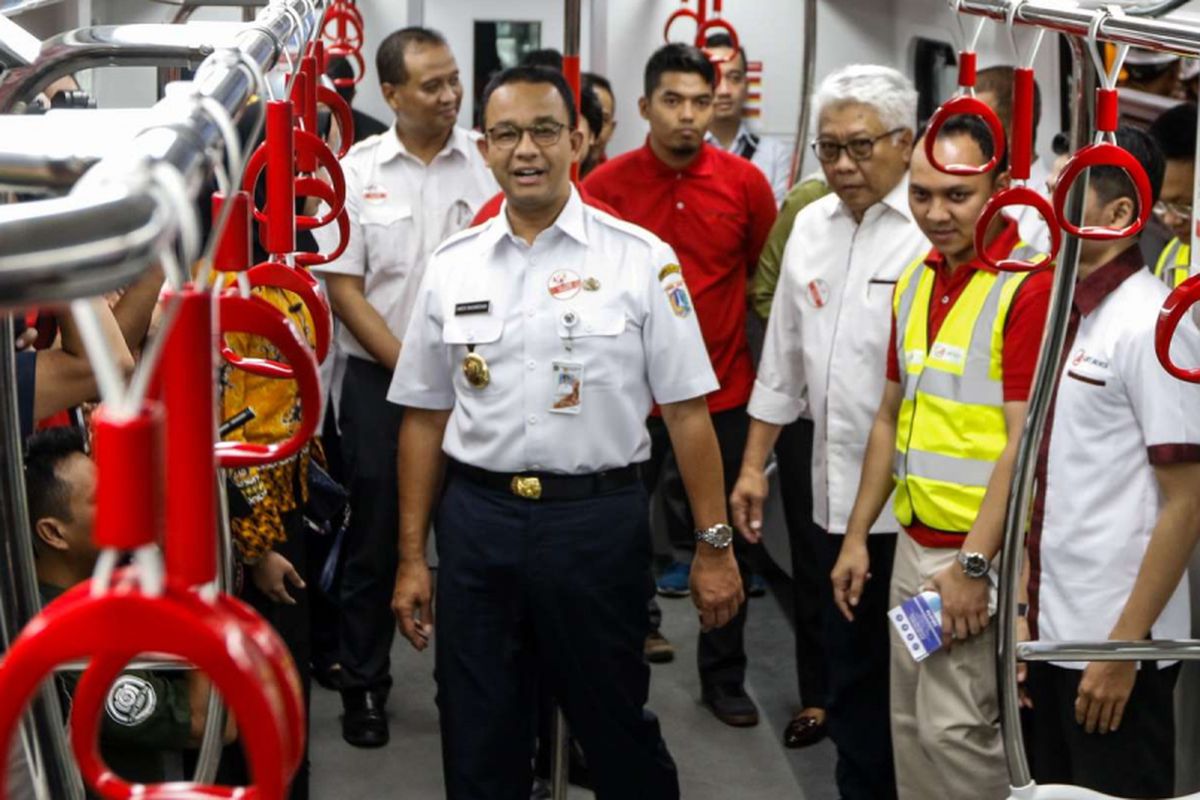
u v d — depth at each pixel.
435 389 3.19
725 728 4.46
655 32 6.06
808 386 3.66
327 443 4.66
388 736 4.37
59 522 2.10
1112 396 2.65
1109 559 2.67
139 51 1.36
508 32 6.10
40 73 1.36
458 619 3.04
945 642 2.90
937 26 5.23
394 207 4.34
